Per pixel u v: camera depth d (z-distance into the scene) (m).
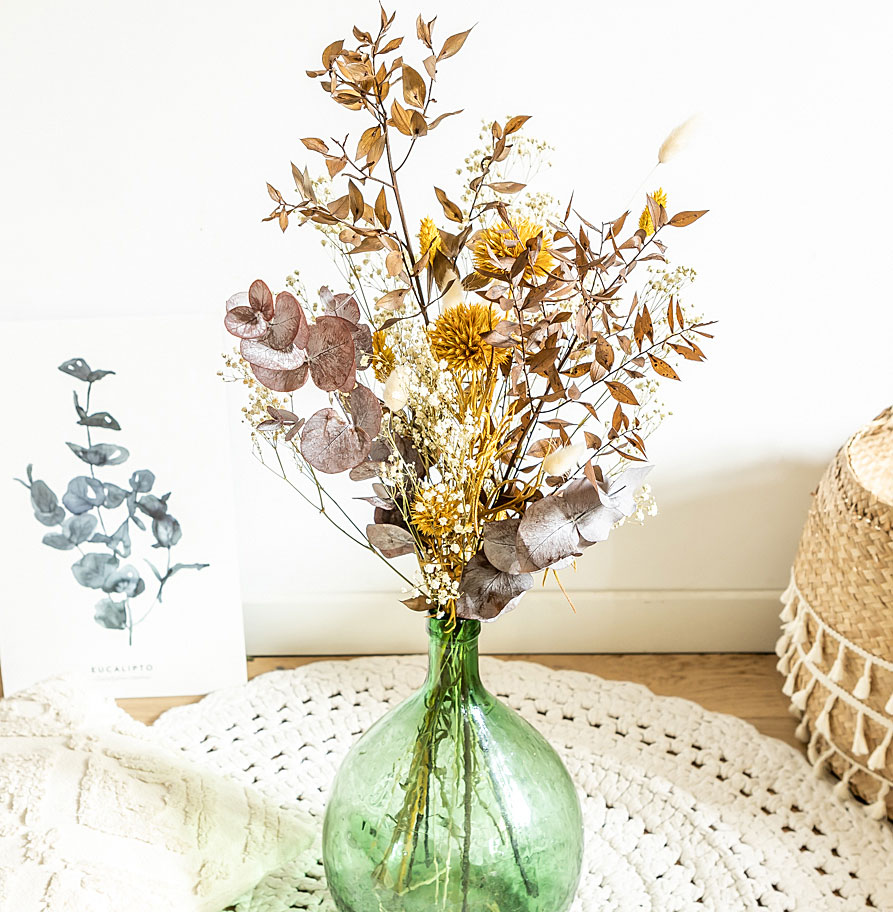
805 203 1.38
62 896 1.05
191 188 1.38
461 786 0.99
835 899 1.17
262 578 1.55
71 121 1.35
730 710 1.46
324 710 1.44
